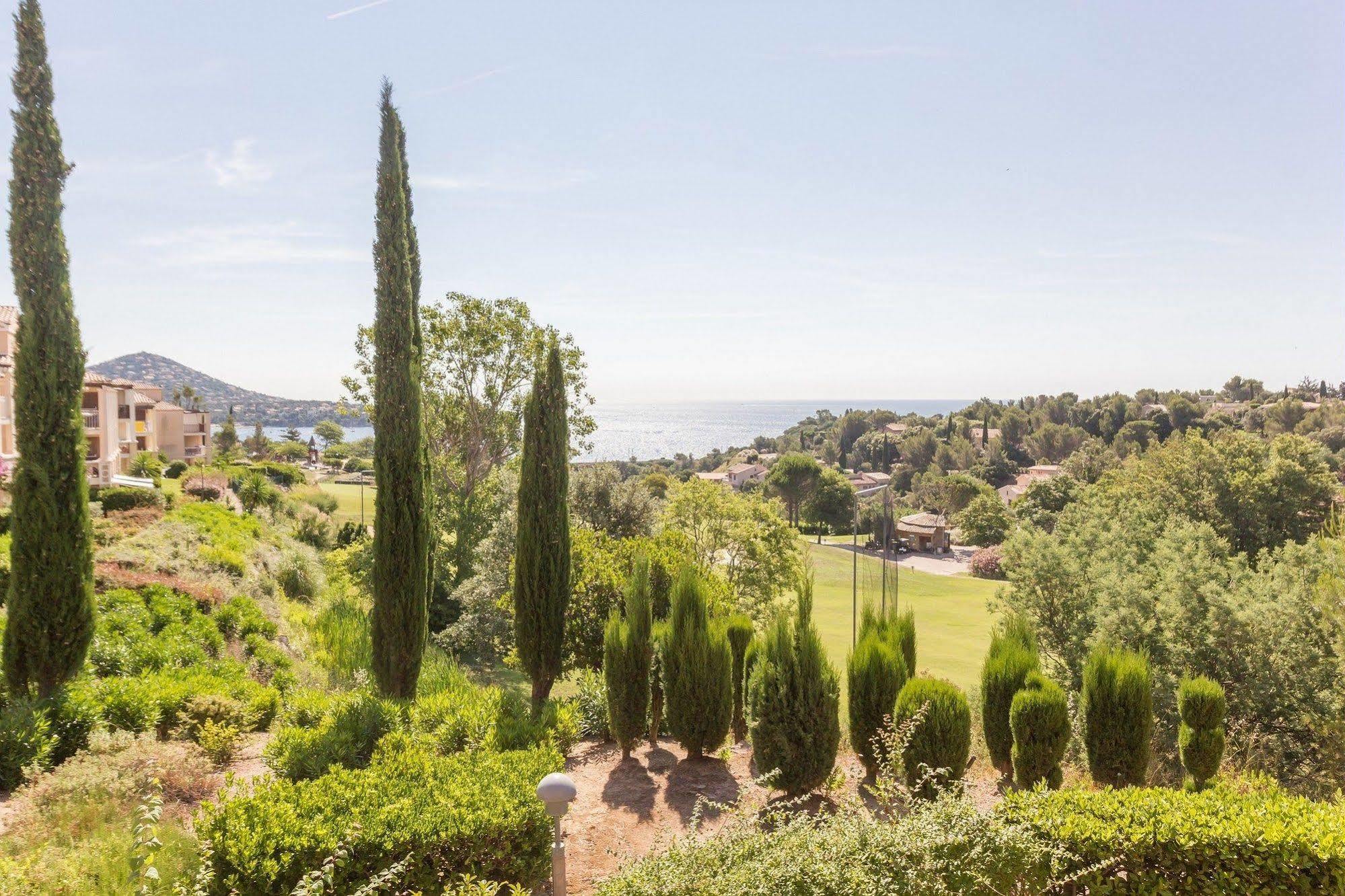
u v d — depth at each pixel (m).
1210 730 8.92
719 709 9.24
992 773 9.41
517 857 6.06
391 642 11.20
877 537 59.16
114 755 7.87
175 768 7.87
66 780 6.91
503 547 20.64
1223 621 16.11
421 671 12.51
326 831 5.54
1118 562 19.56
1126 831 5.84
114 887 5.06
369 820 5.76
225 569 19.78
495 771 7.08
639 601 9.65
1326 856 5.42
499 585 19.73
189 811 7.21
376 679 11.39
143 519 23.48
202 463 48.38
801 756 7.82
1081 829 5.86
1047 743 7.96
